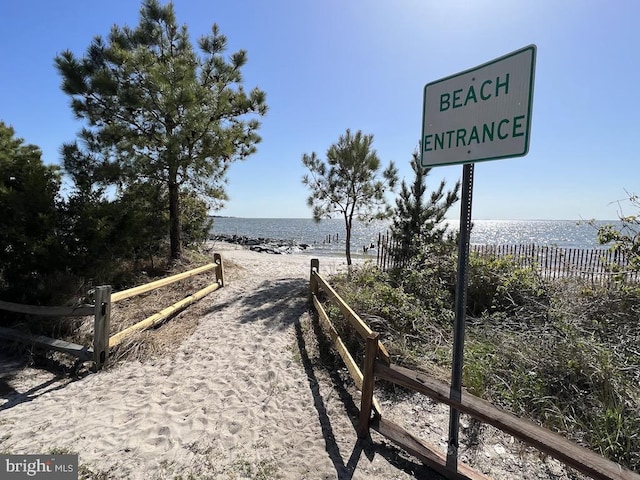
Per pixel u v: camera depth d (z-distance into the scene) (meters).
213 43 8.32
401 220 8.67
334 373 3.78
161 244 9.22
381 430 2.61
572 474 2.26
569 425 2.60
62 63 6.69
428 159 2.10
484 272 5.65
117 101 6.96
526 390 2.96
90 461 2.42
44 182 5.37
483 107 1.75
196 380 3.62
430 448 2.41
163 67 6.79
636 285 4.51
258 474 2.31
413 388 2.30
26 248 5.09
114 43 6.93
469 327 4.44
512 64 1.60
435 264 6.21
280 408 3.12
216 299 6.70
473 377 3.21
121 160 7.32
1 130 8.70
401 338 4.13
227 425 2.86
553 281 5.72
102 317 3.88
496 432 2.68
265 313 5.82
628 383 2.75
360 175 9.23
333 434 2.74
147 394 3.36
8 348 4.33
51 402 3.22
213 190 9.45
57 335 4.55
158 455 2.50
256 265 11.59
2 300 5.04
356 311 4.77
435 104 2.03
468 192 1.87
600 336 3.73
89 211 5.61
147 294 6.44
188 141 7.46
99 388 3.48
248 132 9.08
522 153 1.57
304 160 9.57
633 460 2.21
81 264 5.65
